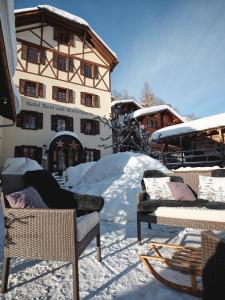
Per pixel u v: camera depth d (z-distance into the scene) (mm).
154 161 6266
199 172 3854
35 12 15289
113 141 16422
